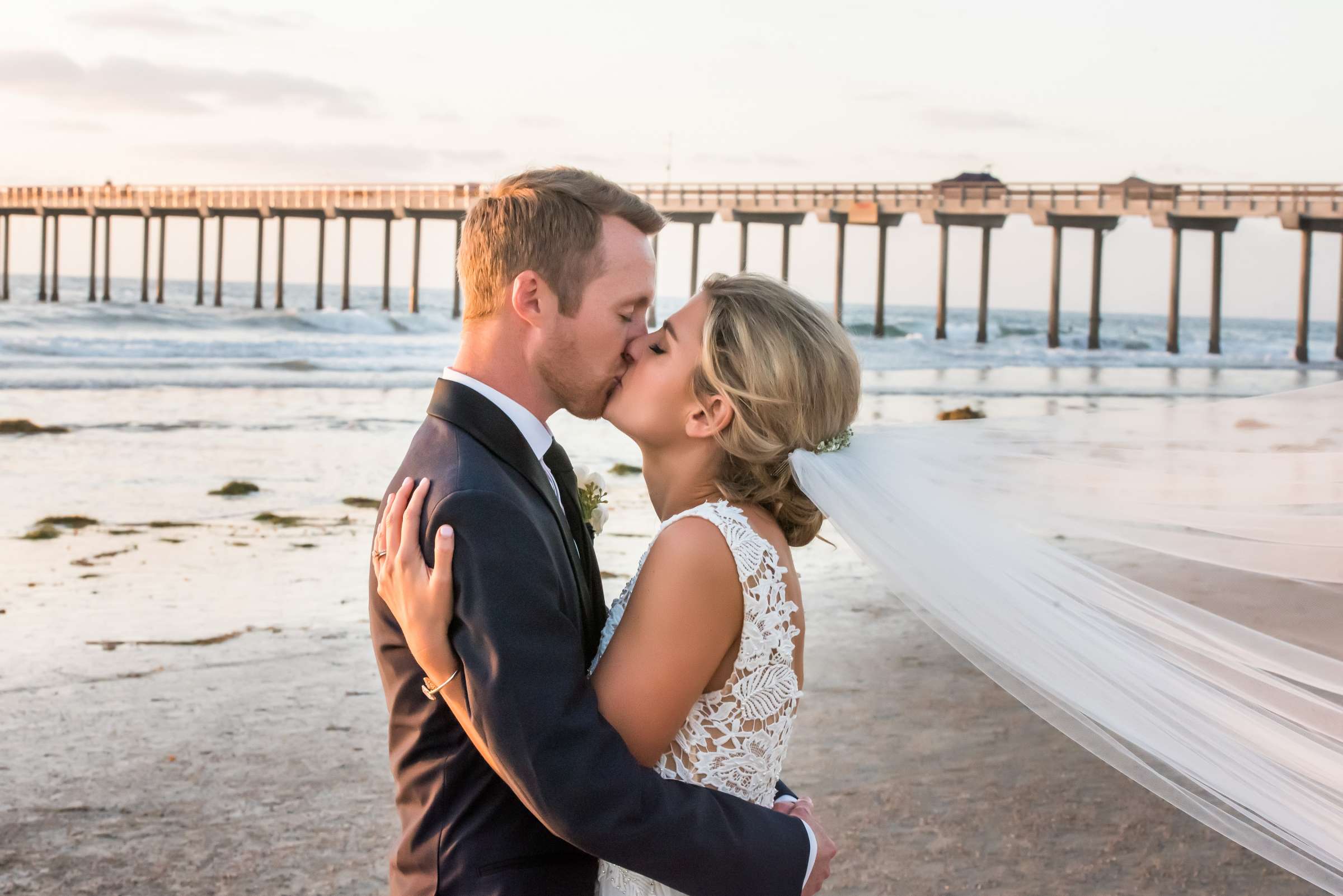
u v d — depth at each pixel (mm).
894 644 5617
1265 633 1777
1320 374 28719
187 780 3770
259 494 9914
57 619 5828
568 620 1492
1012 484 1890
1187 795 1827
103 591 6473
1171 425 1878
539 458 1688
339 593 6645
